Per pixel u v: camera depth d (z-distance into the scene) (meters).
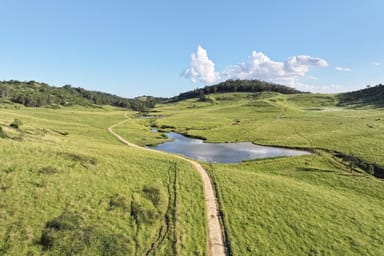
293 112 167.75
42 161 37.53
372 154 63.53
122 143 83.75
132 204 32.22
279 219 33.06
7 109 145.38
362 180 50.38
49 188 31.08
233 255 25.89
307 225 32.12
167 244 26.58
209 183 43.22
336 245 28.59
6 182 30.06
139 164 47.50
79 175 36.09
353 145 73.31
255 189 41.88
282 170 58.66
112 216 29.28
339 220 33.81
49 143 51.06
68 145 53.62
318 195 41.53
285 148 81.56
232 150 81.56
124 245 25.23
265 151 79.00
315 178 52.81
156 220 30.34
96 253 23.80
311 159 65.19
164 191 37.47
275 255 26.48
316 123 116.94
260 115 162.38
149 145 86.81
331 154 69.06
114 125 130.88
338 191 46.19
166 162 52.12
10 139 46.00
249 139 96.38
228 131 112.62
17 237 23.48
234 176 47.84
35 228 24.94
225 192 39.66
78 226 26.16
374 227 32.62
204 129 122.69
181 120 156.25
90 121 140.12
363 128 95.94
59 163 38.22
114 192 34.19
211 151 80.38
